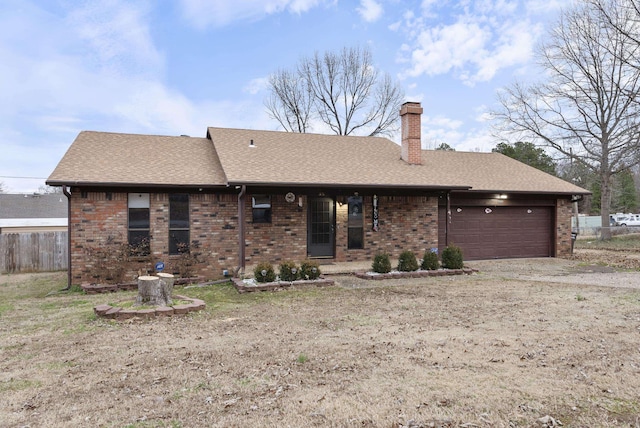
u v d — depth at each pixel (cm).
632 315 631
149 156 1208
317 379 404
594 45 2206
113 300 852
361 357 464
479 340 517
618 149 2188
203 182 1088
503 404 343
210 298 863
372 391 373
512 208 1512
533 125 2448
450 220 1435
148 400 361
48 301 877
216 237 1130
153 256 1072
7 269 1395
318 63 3197
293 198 1207
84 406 351
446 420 318
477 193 1438
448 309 709
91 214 1023
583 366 422
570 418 319
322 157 1332
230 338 551
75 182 971
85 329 609
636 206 4259
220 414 334
